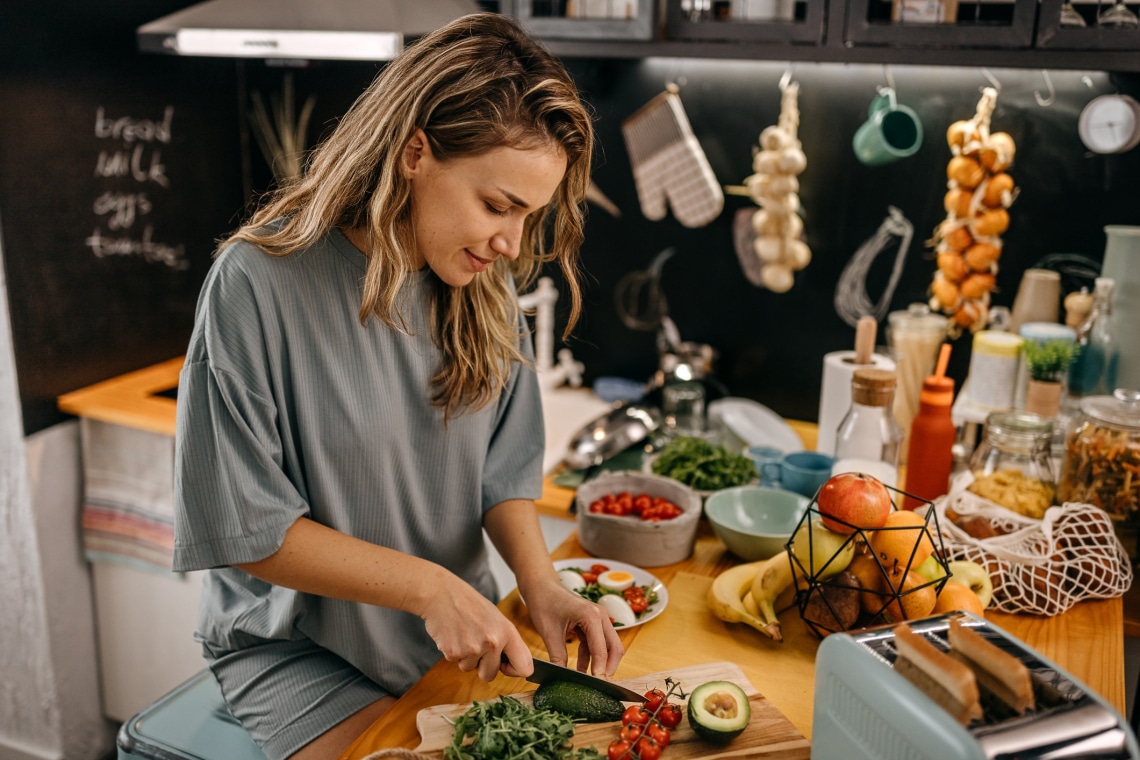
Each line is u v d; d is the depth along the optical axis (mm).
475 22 1023
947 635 862
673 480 1503
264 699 1198
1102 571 1282
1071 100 1746
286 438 1098
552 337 2375
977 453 1520
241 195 2619
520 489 1350
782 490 1490
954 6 1647
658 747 920
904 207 1928
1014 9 1532
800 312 2084
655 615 1227
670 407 2037
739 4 1831
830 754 896
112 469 2109
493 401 1293
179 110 2355
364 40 1743
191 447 1033
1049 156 1788
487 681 1009
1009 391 1722
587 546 1424
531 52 1022
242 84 2539
